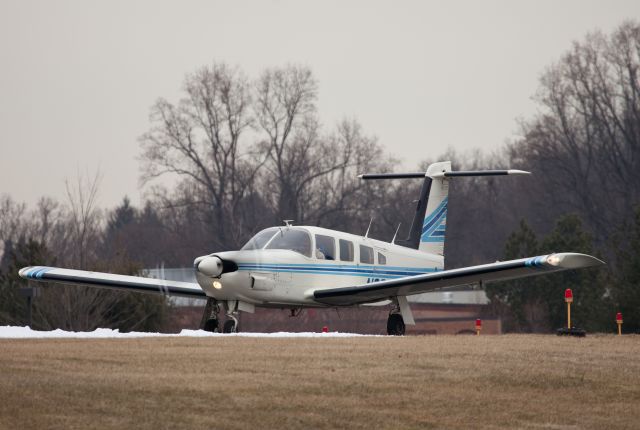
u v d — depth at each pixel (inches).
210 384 1830.7
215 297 2940.5
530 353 2288.4
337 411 1732.3
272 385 1847.9
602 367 2155.5
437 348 2322.8
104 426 1583.4
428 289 3083.2
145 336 2491.4
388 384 1908.2
